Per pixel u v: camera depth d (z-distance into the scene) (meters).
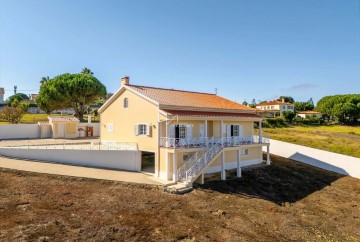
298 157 38.09
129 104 28.66
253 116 32.81
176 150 23.56
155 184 22.36
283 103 101.56
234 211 19.02
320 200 23.84
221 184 24.59
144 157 32.69
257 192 23.80
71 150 26.62
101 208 17.30
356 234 18.06
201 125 27.92
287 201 22.64
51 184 20.72
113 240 13.70
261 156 33.94
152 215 16.98
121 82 29.84
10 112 49.03
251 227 16.89
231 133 31.16
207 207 19.12
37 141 37.41
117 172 25.38
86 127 46.59
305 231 17.44
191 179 22.77
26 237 13.16
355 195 26.11
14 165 24.08
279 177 28.83
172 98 28.86
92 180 22.16
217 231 15.78
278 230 17.05
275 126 69.06
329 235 17.41
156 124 25.23
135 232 14.70
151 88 31.23
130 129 28.41
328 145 44.41
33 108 85.44
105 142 32.41
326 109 101.44
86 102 55.12
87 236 13.80
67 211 16.47
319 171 33.47
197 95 34.47
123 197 19.42
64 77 51.66
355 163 32.22
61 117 44.81
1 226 14.04
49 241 13.04
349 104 89.69
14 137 41.50
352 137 55.72
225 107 31.47
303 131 61.34
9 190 18.83
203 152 26.16
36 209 16.38
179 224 16.11
